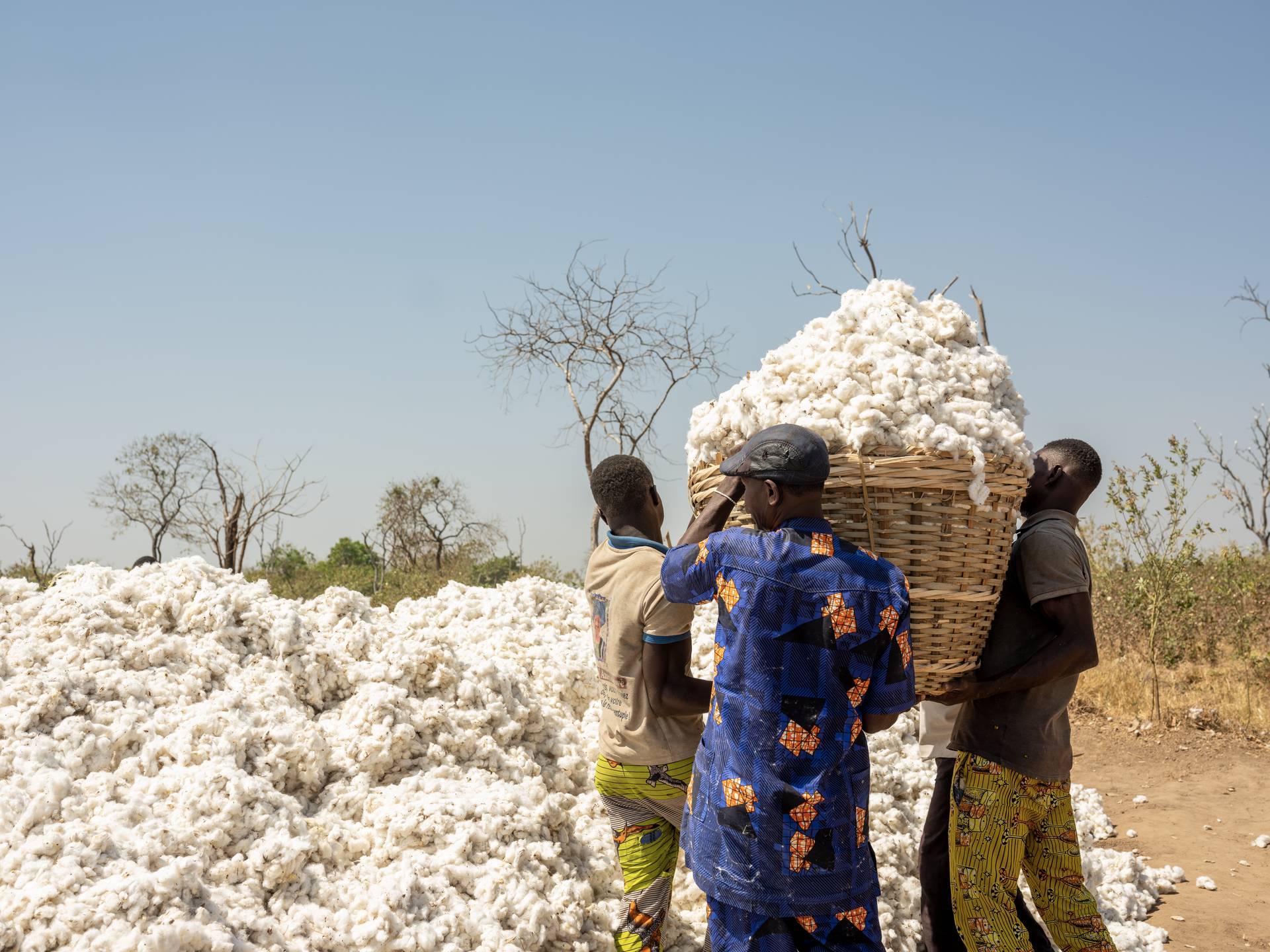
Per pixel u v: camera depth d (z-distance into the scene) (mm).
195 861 2762
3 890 2562
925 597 2797
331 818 3350
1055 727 3270
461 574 22094
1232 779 6965
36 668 3453
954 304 3234
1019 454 2896
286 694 3787
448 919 2977
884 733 4852
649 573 3111
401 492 28766
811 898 2471
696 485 3213
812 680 2500
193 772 3152
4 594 3873
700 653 5094
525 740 4145
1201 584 10953
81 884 2602
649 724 3170
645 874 3271
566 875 3469
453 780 3646
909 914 4020
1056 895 3463
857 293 3297
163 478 27031
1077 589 3105
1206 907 4867
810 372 2951
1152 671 8609
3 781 2934
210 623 3926
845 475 2766
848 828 2504
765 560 2545
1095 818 5953
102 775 3104
